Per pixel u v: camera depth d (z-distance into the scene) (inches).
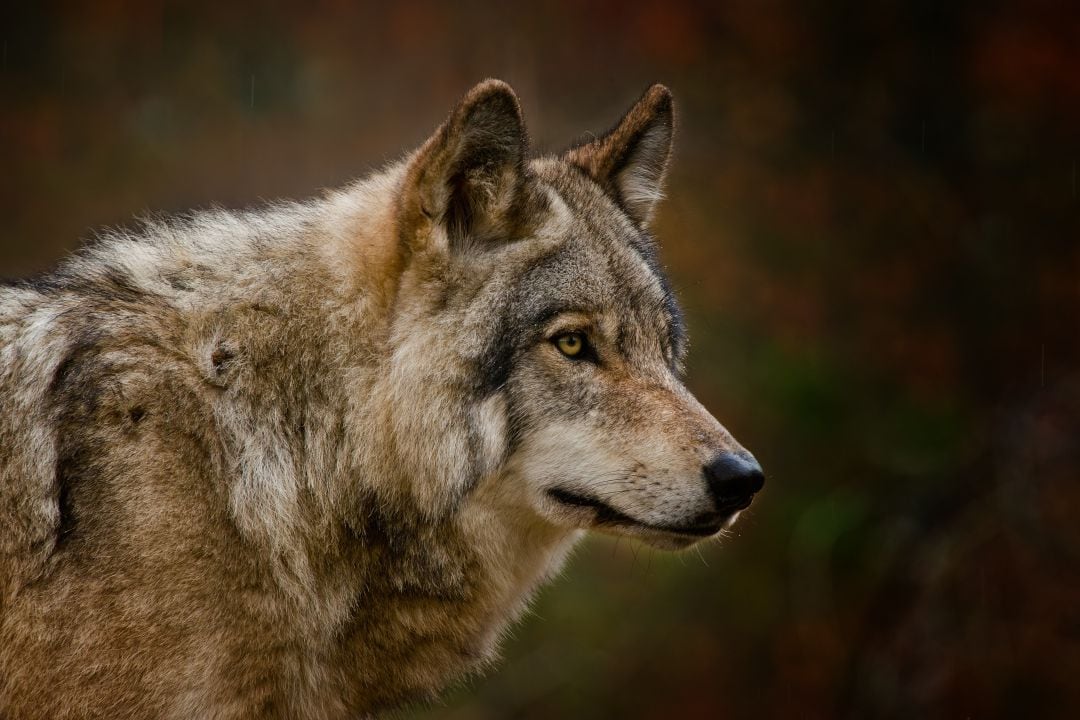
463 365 225.9
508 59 774.5
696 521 227.8
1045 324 671.8
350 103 819.4
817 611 614.5
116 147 852.0
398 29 819.4
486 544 234.2
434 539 228.8
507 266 230.7
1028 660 548.1
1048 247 695.7
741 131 750.5
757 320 683.4
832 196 729.0
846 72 757.9
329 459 221.9
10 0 885.2
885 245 715.4
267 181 807.7
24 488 203.9
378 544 226.4
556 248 234.8
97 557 199.0
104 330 211.8
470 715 559.2
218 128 845.8
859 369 681.6
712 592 633.0
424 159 221.1
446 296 227.0
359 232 233.5
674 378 243.0
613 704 589.6
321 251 229.9
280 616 213.6
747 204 721.6
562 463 231.1
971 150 733.3
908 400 669.9
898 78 746.8
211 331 216.7
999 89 708.0
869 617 606.2
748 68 761.6
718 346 672.4
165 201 811.4
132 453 203.6
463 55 798.5
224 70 870.4
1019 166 714.2
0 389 210.7
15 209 830.5
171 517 203.2
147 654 200.4
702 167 732.7
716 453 227.1
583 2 773.9
